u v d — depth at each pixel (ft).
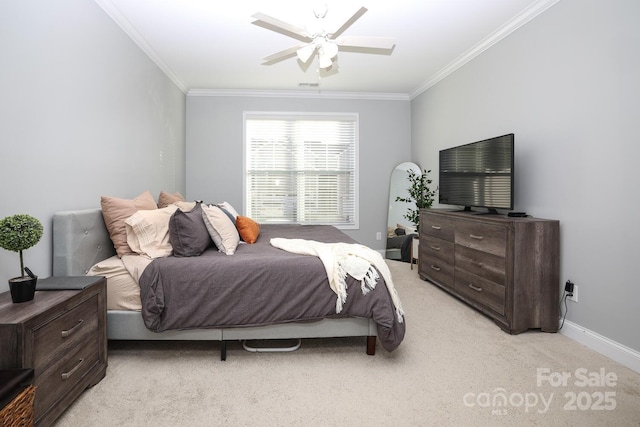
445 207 14.40
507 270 8.29
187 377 6.30
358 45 8.61
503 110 10.55
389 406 5.45
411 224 16.63
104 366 6.23
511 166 9.18
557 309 8.33
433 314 9.61
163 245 7.63
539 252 8.21
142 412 5.27
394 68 13.91
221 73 14.34
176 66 13.42
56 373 4.83
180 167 15.65
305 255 7.58
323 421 5.09
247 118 17.17
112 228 7.64
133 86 10.50
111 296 6.84
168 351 7.34
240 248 8.84
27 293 4.84
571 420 5.14
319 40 8.26
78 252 6.88
